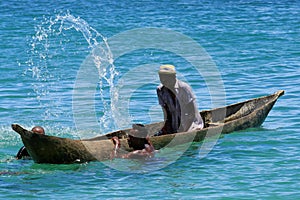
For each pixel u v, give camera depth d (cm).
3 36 10800
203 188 3675
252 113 4997
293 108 5678
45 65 8238
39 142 4000
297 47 9231
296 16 12812
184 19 12800
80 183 3800
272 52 8869
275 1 15750
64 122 5506
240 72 7525
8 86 7044
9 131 5172
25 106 6109
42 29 11638
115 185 3756
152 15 13550
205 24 11969
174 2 16225
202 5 15312
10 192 3638
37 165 4134
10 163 4212
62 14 13962
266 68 7738
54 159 4094
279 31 10850
